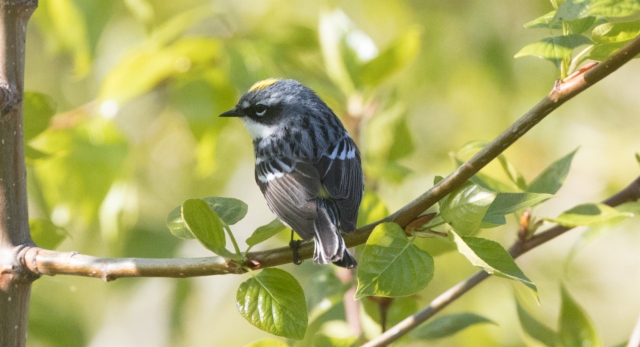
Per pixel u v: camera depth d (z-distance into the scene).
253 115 9.94
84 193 10.27
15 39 6.52
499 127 15.27
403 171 9.95
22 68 6.58
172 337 14.48
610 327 17.28
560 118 16.28
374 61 10.12
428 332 8.22
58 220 10.34
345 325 9.16
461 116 15.45
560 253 16.16
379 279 5.82
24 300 6.57
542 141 16.27
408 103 14.74
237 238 15.96
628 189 7.63
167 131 15.48
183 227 6.52
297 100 9.94
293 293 6.07
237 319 15.98
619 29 5.82
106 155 10.13
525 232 7.38
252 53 10.38
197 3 14.61
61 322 11.34
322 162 8.98
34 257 6.43
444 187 6.16
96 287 14.25
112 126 10.23
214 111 10.43
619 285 17.52
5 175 6.54
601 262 17.67
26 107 7.94
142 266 6.27
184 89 10.35
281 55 10.84
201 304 15.80
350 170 9.09
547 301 15.66
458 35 15.11
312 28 11.41
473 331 13.25
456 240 5.88
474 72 15.09
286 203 8.46
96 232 13.31
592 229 7.98
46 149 10.16
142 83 10.23
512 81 15.12
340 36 10.39
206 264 6.19
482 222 6.29
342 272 8.89
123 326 15.06
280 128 9.59
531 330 8.25
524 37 15.21
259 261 6.39
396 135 10.44
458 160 7.70
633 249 17.70
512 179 7.70
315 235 7.38
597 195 16.81
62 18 10.67
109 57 14.77
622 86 17.70
